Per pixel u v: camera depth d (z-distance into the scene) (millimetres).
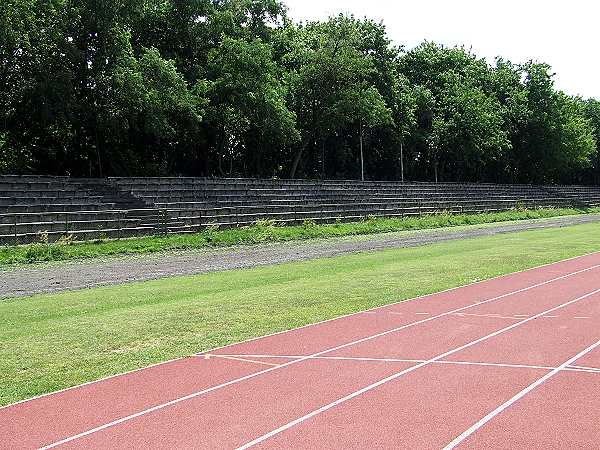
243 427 7230
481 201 65562
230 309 15078
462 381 8758
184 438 6953
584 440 6492
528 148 88625
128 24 45656
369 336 11961
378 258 26875
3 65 38125
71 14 39500
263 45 49531
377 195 55156
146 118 42000
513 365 9531
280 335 12281
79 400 8453
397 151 73875
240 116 50094
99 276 21953
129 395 8625
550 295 16516
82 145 46438
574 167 100250
